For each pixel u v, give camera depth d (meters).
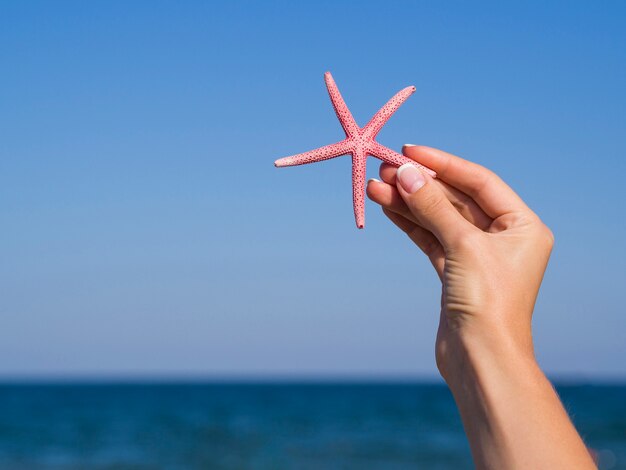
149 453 27.64
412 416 46.41
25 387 148.12
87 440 32.47
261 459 25.47
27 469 23.52
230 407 58.41
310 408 56.50
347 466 23.38
